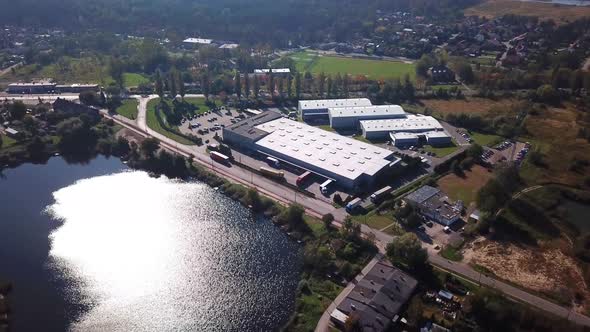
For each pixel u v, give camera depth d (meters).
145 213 189.12
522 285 146.12
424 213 182.88
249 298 145.00
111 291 147.75
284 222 180.25
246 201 193.62
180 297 145.62
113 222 183.00
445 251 161.62
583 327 125.56
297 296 142.88
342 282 146.62
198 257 163.38
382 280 142.12
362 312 130.00
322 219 178.50
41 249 166.62
